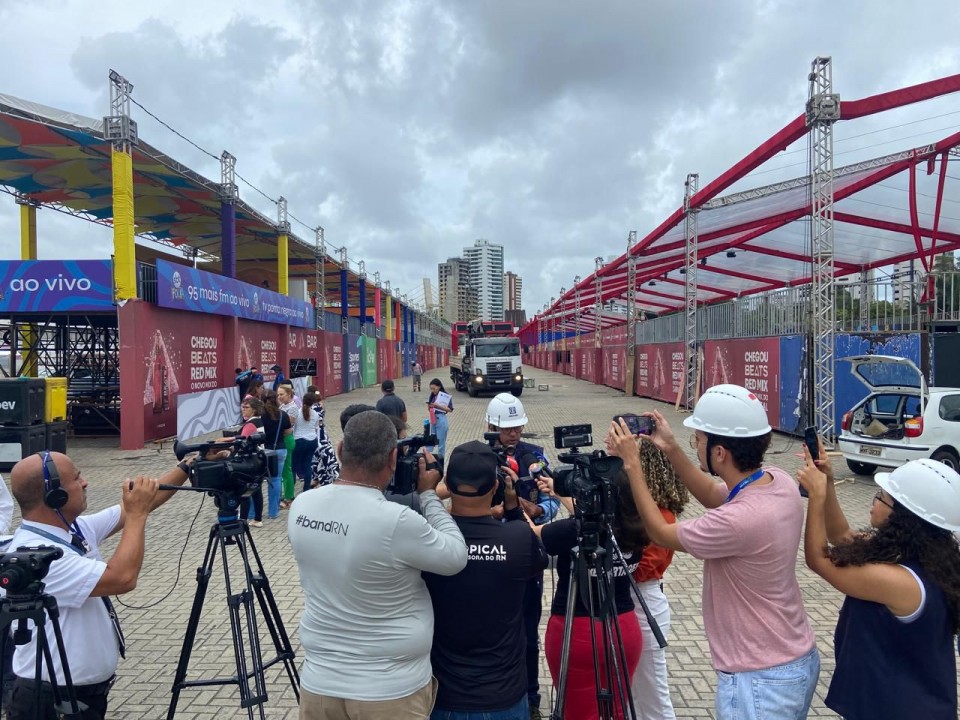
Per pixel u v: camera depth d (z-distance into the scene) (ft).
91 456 44.34
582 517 8.41
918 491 6.88
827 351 45.03
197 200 70.13
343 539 7.16
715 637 7.70
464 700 7.63
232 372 63.93
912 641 6.77
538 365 266.57
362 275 127.44
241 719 12.37
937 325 45.37
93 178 61.87
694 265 69.82
